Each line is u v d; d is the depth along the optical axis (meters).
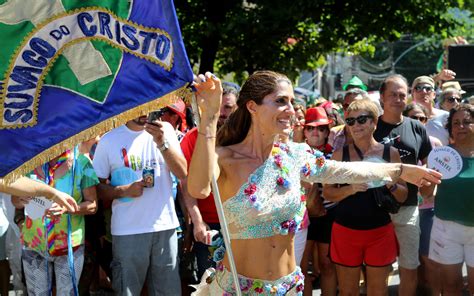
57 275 5.14
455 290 5.82
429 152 5.94
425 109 7.35
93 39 3.38
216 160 3.40
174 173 5.19
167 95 3.34
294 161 3.60
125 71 3.39
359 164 3.77
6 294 6.21
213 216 5.33
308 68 15.84
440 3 14.34
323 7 13.67
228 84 5.92
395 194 5.32
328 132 6.43
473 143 5.68
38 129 3.39
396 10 14.13
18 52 3.32
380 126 6.00
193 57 13.90
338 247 5.49
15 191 3.87
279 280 3.52
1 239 6.05
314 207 5.88
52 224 5.07
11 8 3.27
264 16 12.70
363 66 35.38
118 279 5.17
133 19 3.35
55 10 3.32
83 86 3.40
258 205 3.44
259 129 3.52
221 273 3.58
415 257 5.89
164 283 5.27
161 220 5.21
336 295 6.23
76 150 5.18
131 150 5.24
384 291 5.44
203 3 13.36
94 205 5.16
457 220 5.66
